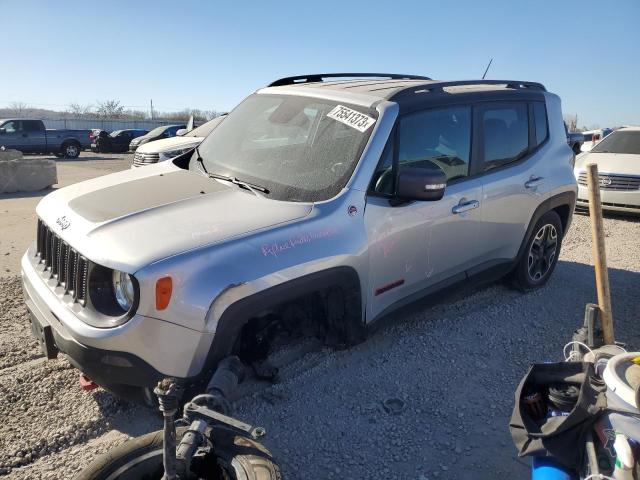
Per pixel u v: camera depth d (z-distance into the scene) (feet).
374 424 10.94
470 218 14.20
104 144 98.43
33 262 11.86
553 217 17.78
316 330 12.19
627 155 32.94
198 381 9.37
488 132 14.99
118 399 11.40
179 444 7.54
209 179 12.52
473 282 15.12
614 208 31.22
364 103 12.84
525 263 17.21
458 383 12.51
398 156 12.50
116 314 9.15
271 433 10.55
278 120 13.80
